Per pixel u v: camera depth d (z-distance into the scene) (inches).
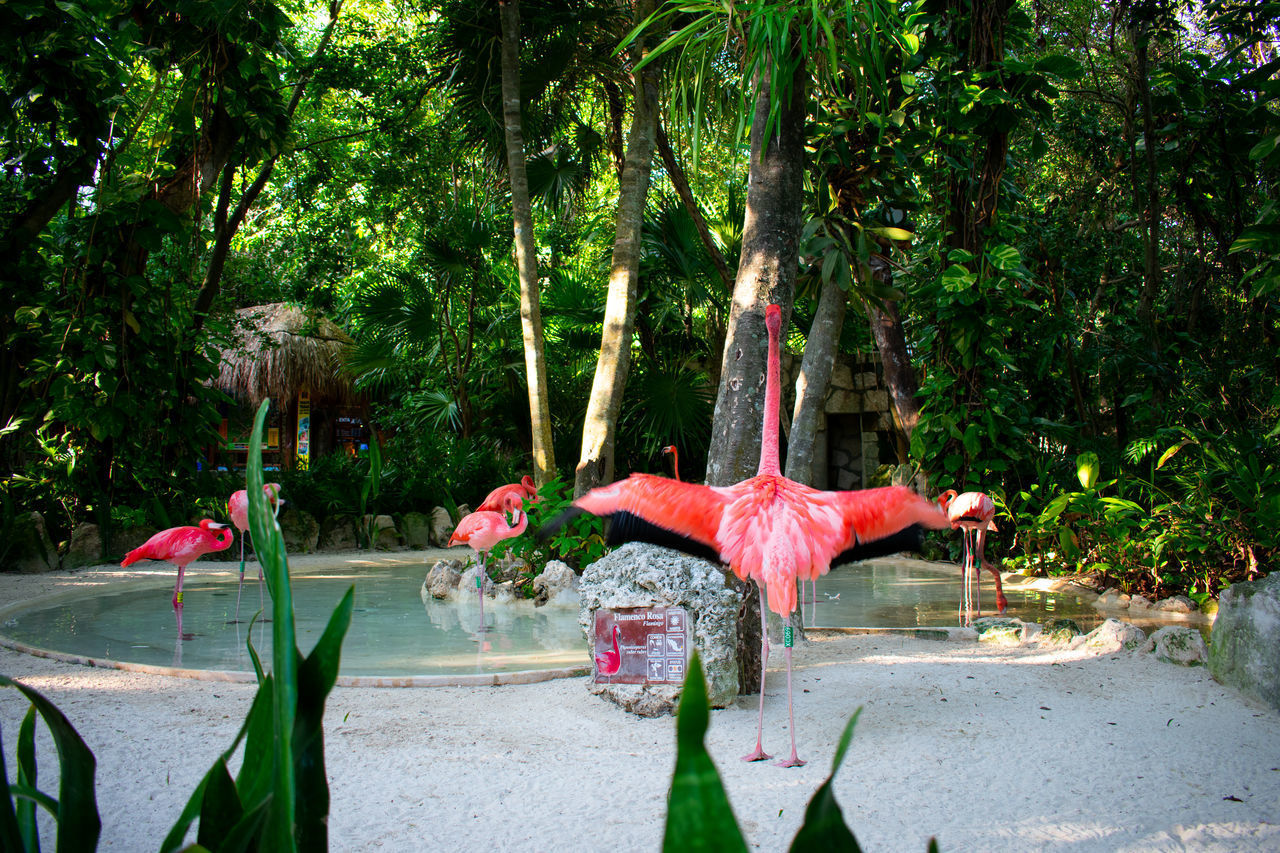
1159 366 409.4
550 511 314.5
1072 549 327.3
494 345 595.5
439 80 460.4
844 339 569.3
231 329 508.4
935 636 238.5
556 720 159.3
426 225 563.5
